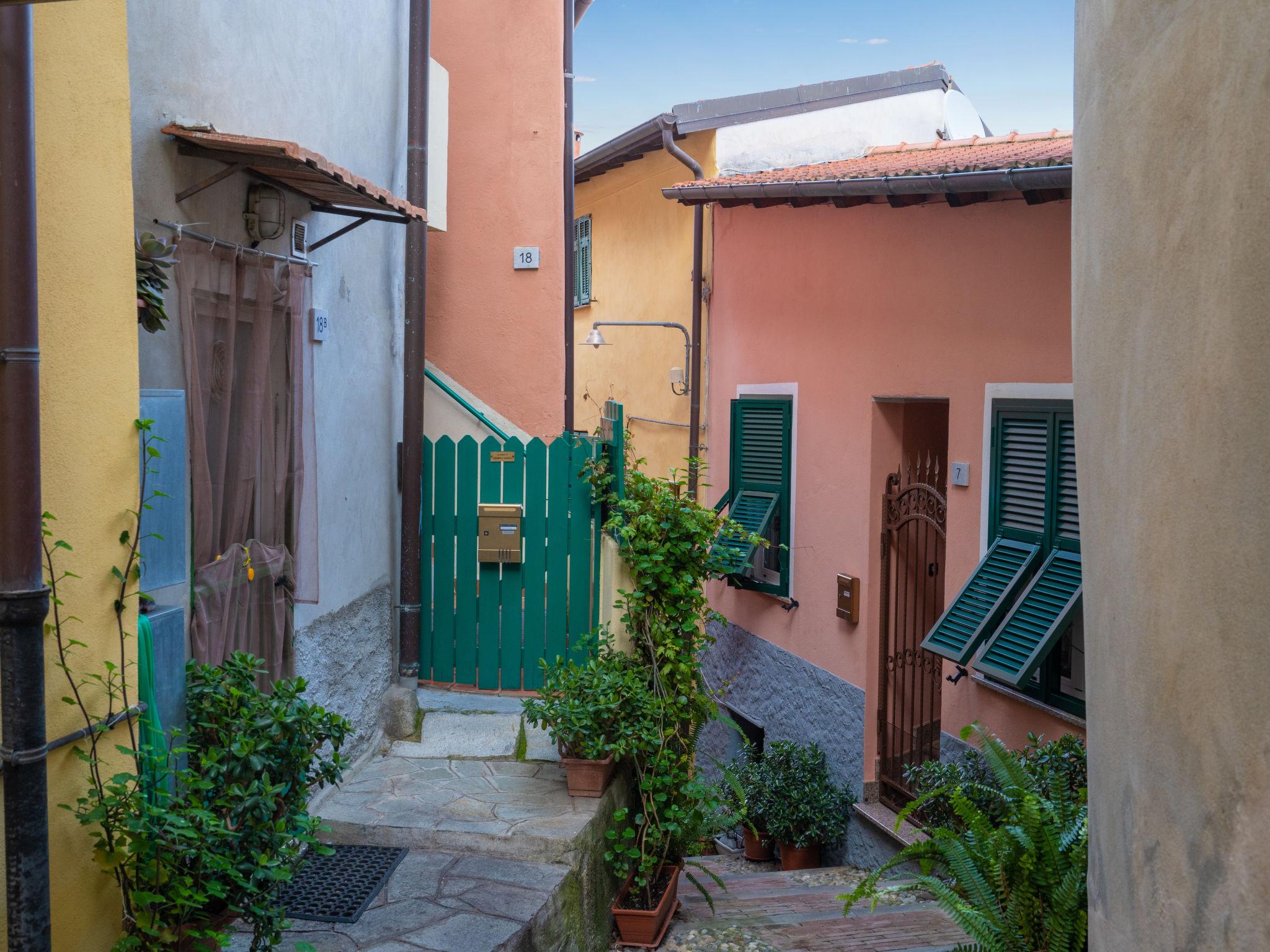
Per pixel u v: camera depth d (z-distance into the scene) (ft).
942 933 18.84
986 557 22.71
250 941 13.38
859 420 28.07
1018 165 20.22
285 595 16.38
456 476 22.80
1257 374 4.94
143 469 10.76
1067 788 14.07
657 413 43.45
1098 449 7.72
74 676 9.73
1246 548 5.03
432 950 13.66
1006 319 22.70
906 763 26.96
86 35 9.78
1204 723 5.51
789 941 18.28
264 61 15.93
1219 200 5.44
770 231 32.50
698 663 20.07
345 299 19.67
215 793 11.57
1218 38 5.52
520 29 27.30
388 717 21.18
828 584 29.55
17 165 8.32
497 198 27.32
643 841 18.11
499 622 22.74
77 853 9.77
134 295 10.57
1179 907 5.87
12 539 8.50
